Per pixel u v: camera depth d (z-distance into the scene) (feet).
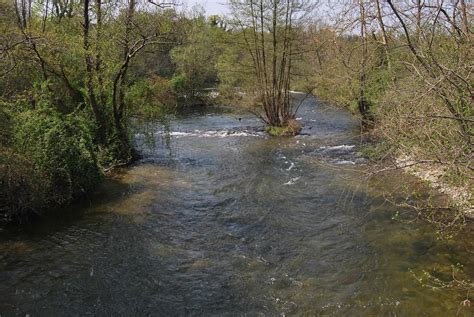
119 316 25.34
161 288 28.25
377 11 28.89
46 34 47.70
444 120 22.94
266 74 82.53
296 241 34.96
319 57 78.18
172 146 70.85
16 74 50.57
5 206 37.06
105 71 53.31
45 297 26.99
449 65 23.53
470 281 27.50
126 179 51.44
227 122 97.45
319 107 113.50
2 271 29.81
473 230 34.60
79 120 46.29
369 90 55.47
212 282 28.91
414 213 38.93
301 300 26.55
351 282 28.40
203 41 122.52
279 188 48.57
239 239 35.58
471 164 23.39
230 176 53.62
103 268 30.68
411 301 25.84
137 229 37.37
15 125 39.63
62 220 38.83
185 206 43.11
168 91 99.55
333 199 44.37
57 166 40.73
